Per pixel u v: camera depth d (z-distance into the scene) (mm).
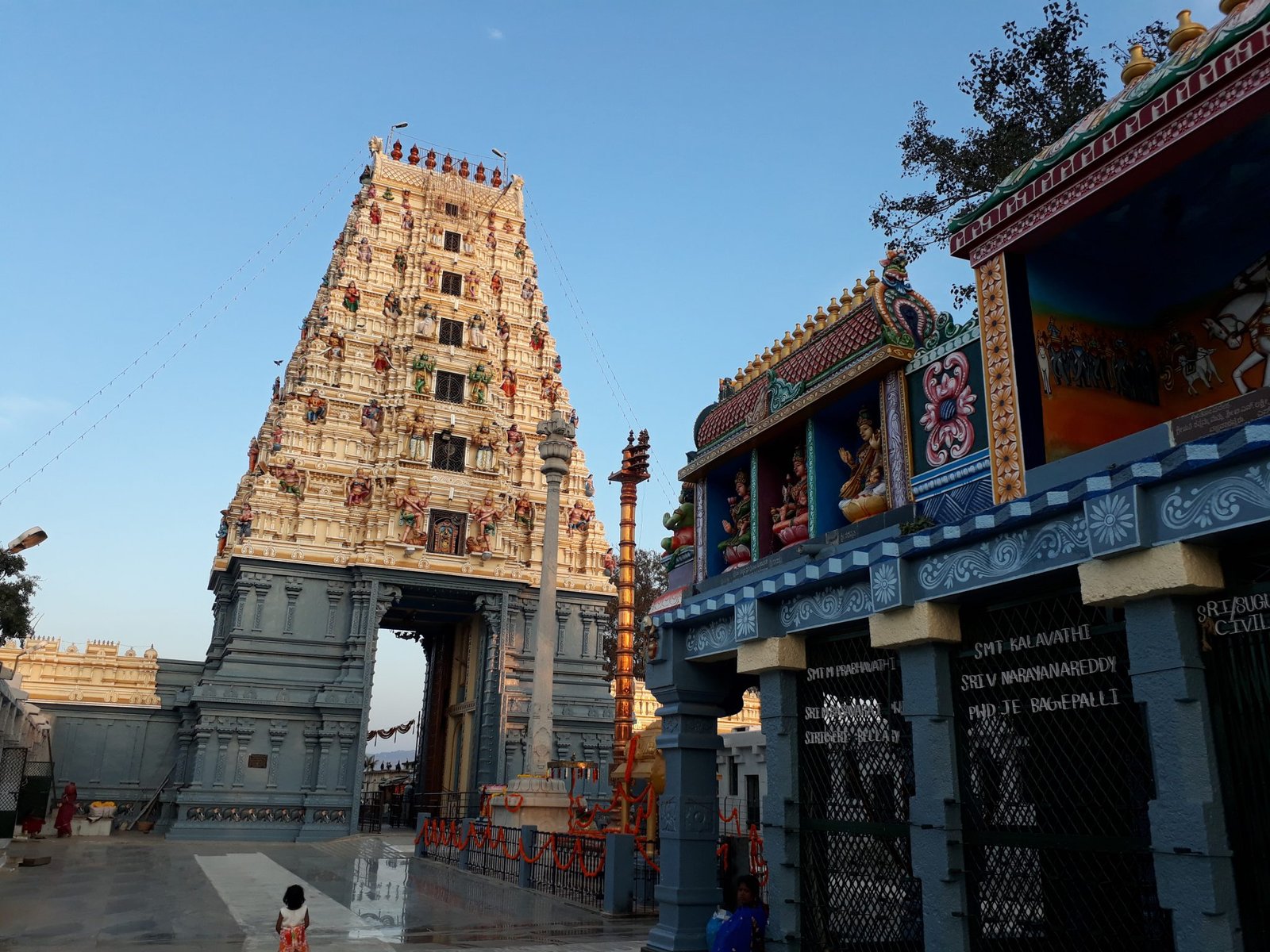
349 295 51312
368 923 16125
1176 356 8977
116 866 26203
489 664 46250
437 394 50938
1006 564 6922
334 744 41906
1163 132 6945
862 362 9930
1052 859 7648
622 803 23469
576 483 53500
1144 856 7383
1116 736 7156
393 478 46938
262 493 44938
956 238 8977
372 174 56219
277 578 44094
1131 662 6023
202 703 40406
